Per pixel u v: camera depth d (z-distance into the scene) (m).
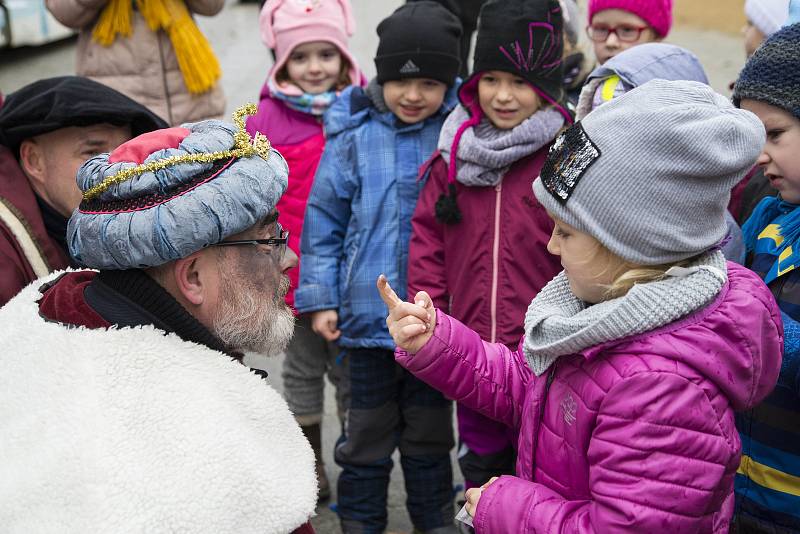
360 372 2.62
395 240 2.59
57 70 7.96
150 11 3.40
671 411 1.30
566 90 2.92
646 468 1.30
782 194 1.86
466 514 1.62
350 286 2.59
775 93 1.77
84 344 1.27
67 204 2.07
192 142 1.35
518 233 2.34
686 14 10.09
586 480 1.45
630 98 1.39
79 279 1.49
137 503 1.13
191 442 1.20
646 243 1.34
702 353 1.33
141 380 1.25
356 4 11.30
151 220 1.27
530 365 1.52
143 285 1.34
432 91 2.58
